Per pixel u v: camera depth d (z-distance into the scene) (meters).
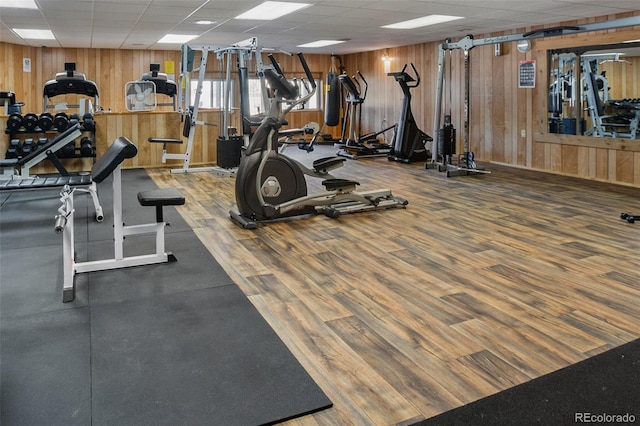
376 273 3.46
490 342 2.49
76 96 10.62
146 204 3.49
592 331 2.59
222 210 5.30
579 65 7.14
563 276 3.36
